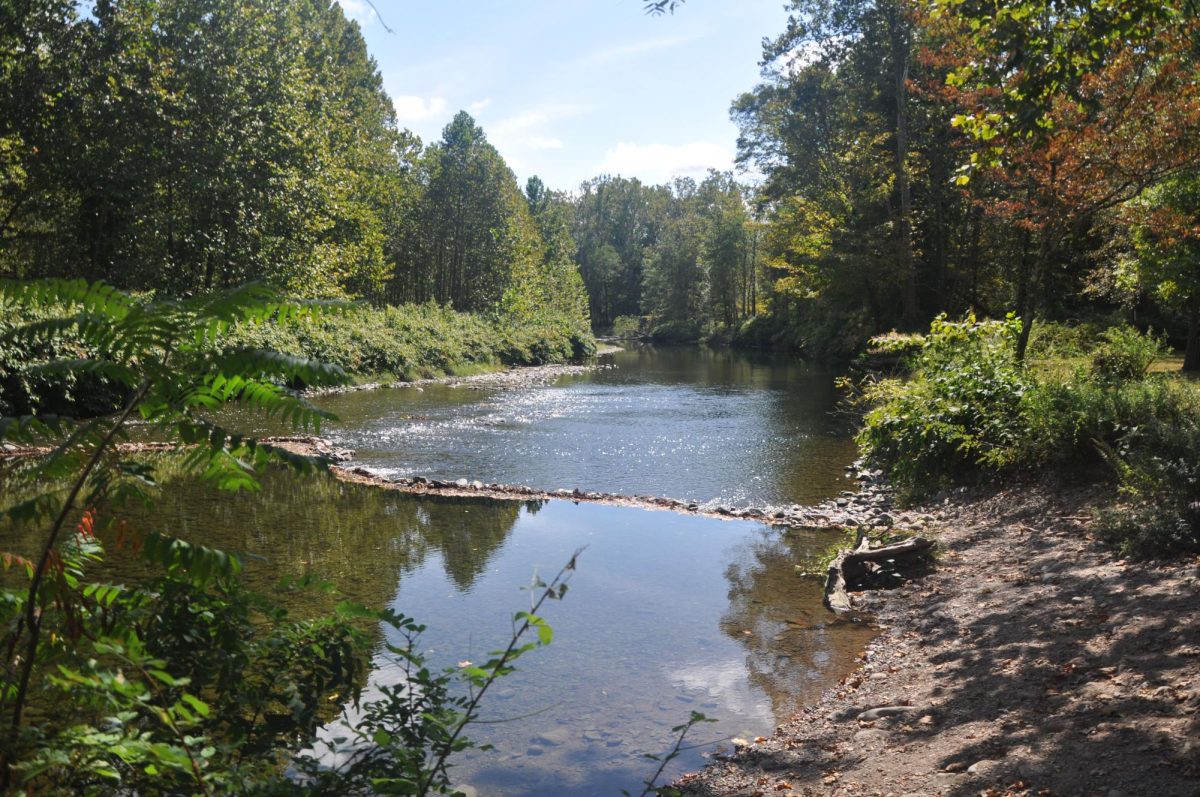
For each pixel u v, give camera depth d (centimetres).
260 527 1116
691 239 9388
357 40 5375
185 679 286
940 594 816
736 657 685
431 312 4694
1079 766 420
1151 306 3142
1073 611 675
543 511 1256
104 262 3047
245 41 3084
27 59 2647
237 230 3127
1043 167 1723
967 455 1259
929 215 3978
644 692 614
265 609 399
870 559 916
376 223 4706
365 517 1196
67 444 325
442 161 6166
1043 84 881
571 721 565
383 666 632
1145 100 1438
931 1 984
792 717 572
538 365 5125
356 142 4284
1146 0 833
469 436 2056
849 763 482
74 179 2800
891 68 3794
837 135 4197
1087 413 1102
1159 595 658
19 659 336
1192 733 429
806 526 1157
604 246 12338
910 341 1703
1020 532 970
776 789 464
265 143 3066
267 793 296
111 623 355
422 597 826
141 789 322
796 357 5400
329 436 2033
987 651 630
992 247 3572
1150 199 1989
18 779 300
